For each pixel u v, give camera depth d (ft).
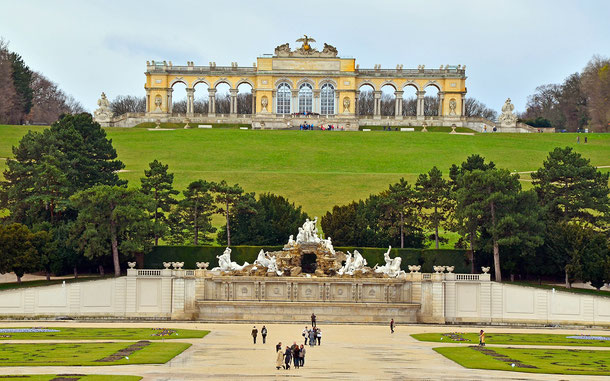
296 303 337.11
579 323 337.11
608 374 194.49
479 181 383.86
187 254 384.27
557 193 412.77
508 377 189.67
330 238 385.09
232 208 417.90
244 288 347.77
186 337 265.75
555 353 235.20
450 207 415.23
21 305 336.29
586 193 402.31
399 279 346.54
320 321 336.08
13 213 399.85
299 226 420.36
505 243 363.76
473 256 385.29
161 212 419.74
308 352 233.14
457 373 194.90
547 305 341.41
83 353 217.97
